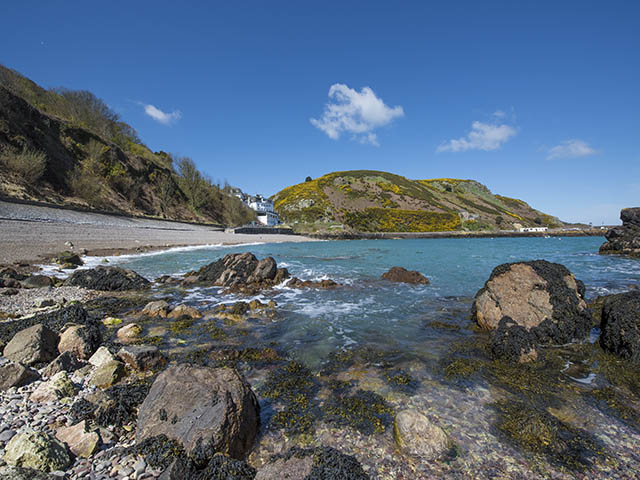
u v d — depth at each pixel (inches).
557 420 190.2
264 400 219.1
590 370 262.1
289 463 147.6
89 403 200.1
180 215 2610.7
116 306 468.8
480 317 367.6
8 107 1541.6
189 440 159.0
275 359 285.6
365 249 1740.9
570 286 354.6
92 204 1705.2
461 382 241.4
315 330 368.8
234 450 163.0
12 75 2178.9
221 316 418.6
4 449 150.6
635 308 286.5
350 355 294.7
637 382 241.0
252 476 145.9
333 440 176.1
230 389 181.3
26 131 1600.6
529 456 163.5
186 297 541.0
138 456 157.6
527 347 283.7
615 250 1288.1
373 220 4252.0
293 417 198.4
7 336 299.9
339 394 225.0
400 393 225.3
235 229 2655.0
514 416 195.8
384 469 154.5
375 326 383.2
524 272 370.6
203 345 318.0
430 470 154.1
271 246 1985.7
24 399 204.8
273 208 5024.6
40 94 2399.1
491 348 301.3
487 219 4749.0
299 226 3944.4
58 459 146.4
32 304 435.8
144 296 542.3
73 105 2438.5
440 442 165.6
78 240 1119.6
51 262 779.4
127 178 2167.8
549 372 258.5
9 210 1112.2
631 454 165.2
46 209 1288.1
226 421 164.6
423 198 5137.8
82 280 585.9
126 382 239.0
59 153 1782.7
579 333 323.9
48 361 265.7
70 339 285.7
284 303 500.4
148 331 359.6
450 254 1369.3
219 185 3656.5
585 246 1904.5
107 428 181.9
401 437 169.2
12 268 645.3
